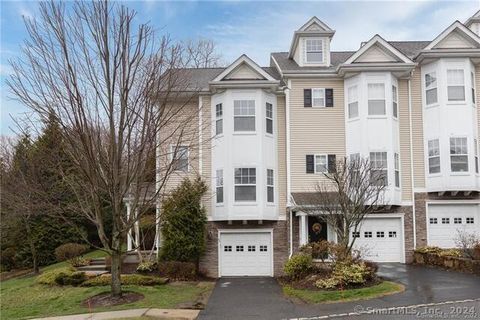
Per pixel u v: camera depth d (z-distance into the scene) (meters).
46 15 13.36
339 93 23.36
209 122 21.14
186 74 19.91
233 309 13.66
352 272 16.17
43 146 15.82
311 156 22.91
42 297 16.62
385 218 22.56
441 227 22.52
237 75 22.97
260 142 22.48
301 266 18.45
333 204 18.36
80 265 21.88
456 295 14.00
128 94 13.69
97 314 13.26
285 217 22.75
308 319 12.05
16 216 24.92
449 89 22.47
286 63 25.05
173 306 14.16
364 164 18.88
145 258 21.80
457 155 22.12
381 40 22.73
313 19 24.27
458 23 22.62
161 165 17.75
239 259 22.50
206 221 21.72
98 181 13.98
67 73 13.17
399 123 23.03
